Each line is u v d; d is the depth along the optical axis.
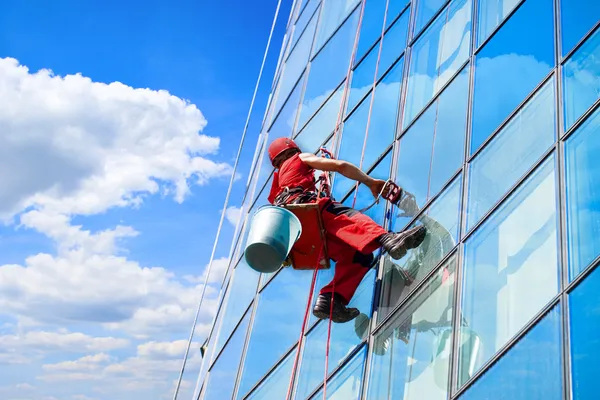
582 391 4.95
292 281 10.45
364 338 7.60
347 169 7.76
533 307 5.75
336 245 7.64
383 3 13.19
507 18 8.67
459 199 7.47
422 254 7.55
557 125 6.70
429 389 6.27
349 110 11.92
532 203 6.43
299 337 9.12
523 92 7.54
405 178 8.72
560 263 5.75
